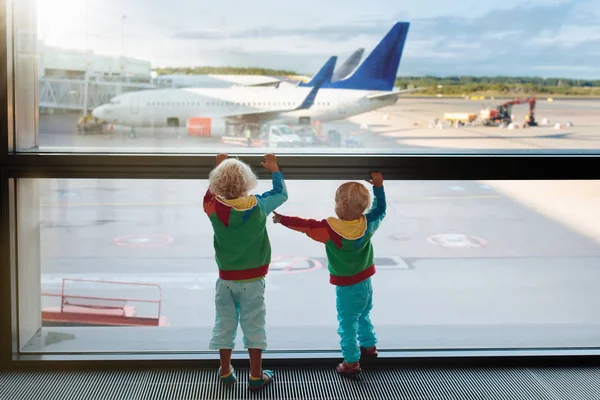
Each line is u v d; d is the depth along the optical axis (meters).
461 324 2.95
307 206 2.76
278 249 3.04
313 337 2.85
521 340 2.88
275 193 2.33
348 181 2.53
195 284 3.07
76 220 2.92
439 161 2.55
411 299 3.06
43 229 2.87
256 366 2.37
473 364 2.73
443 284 3.06
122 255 2.99
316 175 2.55
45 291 2.92
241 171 2.23
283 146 2.77
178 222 3.04
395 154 2.62
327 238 2.34
